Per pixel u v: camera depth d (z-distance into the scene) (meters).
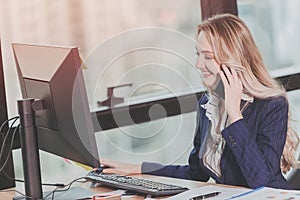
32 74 1.99
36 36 2.81
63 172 2.80
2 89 2.67
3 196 2.25
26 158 1.95
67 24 2.90
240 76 2.17
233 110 2.11
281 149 2.10
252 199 1.71
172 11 3.29
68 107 1.83
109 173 2.27
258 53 2.22
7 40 2.72
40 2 2.81
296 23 3.98
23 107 1.92
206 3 3.42
